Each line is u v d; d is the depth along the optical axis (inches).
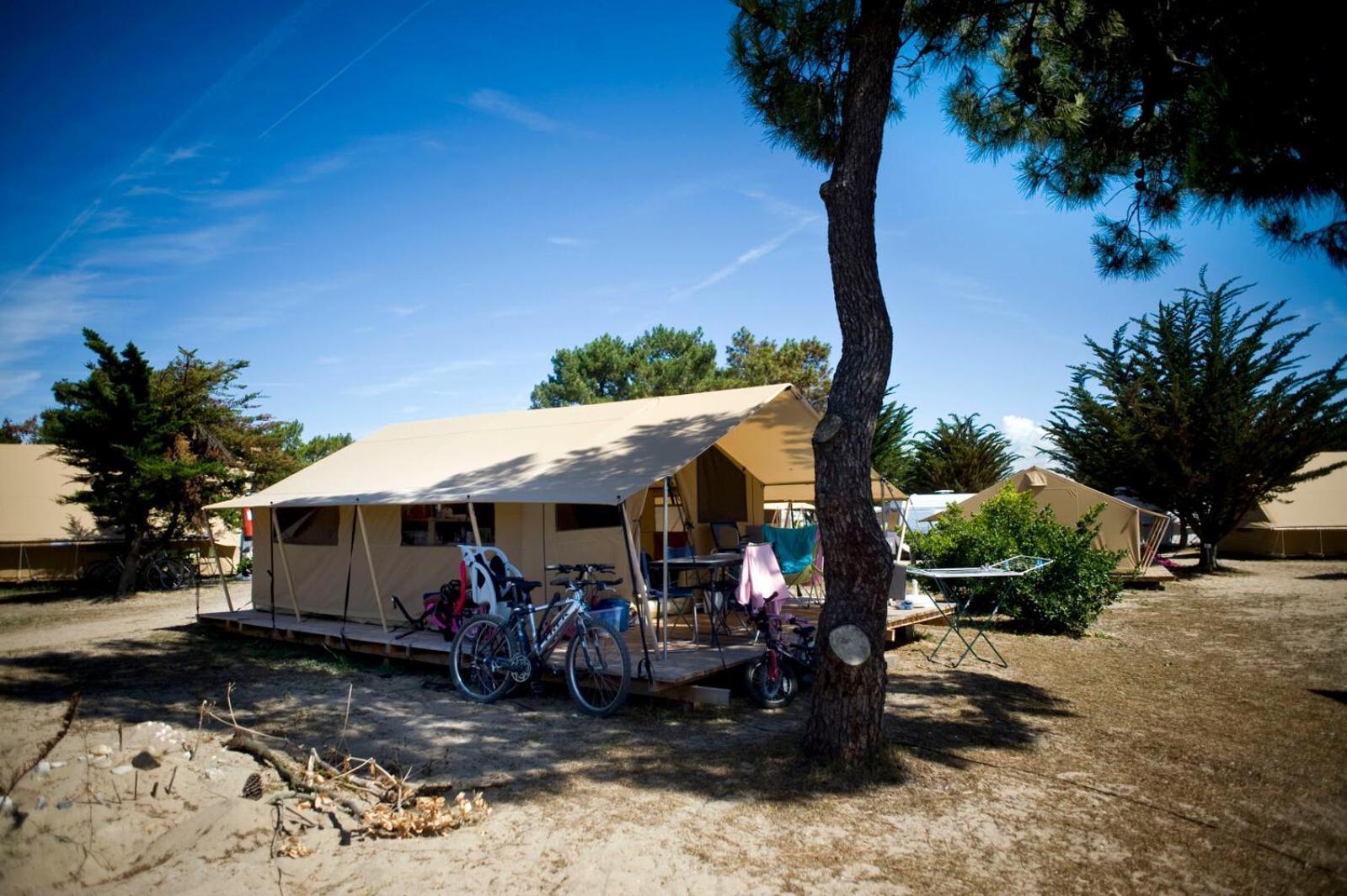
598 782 189.8
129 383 668.7
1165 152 257.6
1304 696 272.2
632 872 143.8
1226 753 209.9
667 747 216.5
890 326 204.7
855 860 148.0
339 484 395.5
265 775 188.1
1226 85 168.9
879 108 206.7
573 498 273.0
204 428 716.0
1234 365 763.4
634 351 1206.3
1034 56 258.4
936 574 311.9
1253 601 533.0
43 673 333.4
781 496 497.4
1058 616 399.5
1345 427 738.2
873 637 194.9
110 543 770.2
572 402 1175.6
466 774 197.5
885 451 965.8
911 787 184.1
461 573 298.7
